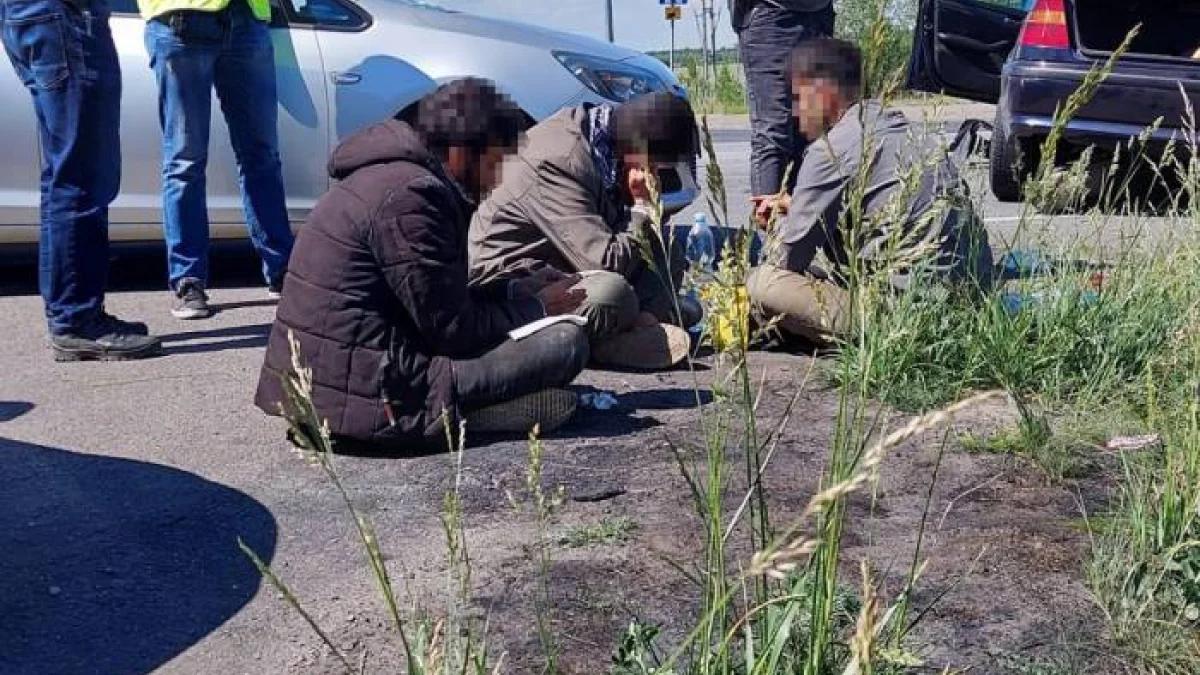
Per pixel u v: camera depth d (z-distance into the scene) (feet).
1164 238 15.58
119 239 19.98
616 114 15.16
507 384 12.72
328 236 12.25
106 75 15.51
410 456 12.63
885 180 14.01
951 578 9.81
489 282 13.42
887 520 10.92
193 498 11.66
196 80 17.69
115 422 13.79
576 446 12.88
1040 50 26.30
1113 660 8.68
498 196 15.19
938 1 28.71
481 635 8.91
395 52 20.47
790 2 19.45
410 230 12.01
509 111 12.44
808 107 14.76
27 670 8.72
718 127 52.60
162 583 10.02
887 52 7.36
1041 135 26.23
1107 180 16.84
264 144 18.80
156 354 16.49
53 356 16.38
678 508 11.21
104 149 15.84
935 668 8.50
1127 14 30.35
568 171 14.96
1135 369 14.15
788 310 15.21
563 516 11.11
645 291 16.15
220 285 20.89
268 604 9.67
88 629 9.30
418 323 12.31
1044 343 14.16
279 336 12.51
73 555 10.47
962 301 14.40
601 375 15.49
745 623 6.98
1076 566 10.01
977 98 29.55
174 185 18.12
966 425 13.21
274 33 19.83
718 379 8.35
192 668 8.78
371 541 6.40
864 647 5.28
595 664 8.64
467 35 20.77
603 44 22.30
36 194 19.56
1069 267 15.01
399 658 8.87
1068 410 13.48
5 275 21.67
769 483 11.70
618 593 9.62
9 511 11.36
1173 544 9.37
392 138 12.32
